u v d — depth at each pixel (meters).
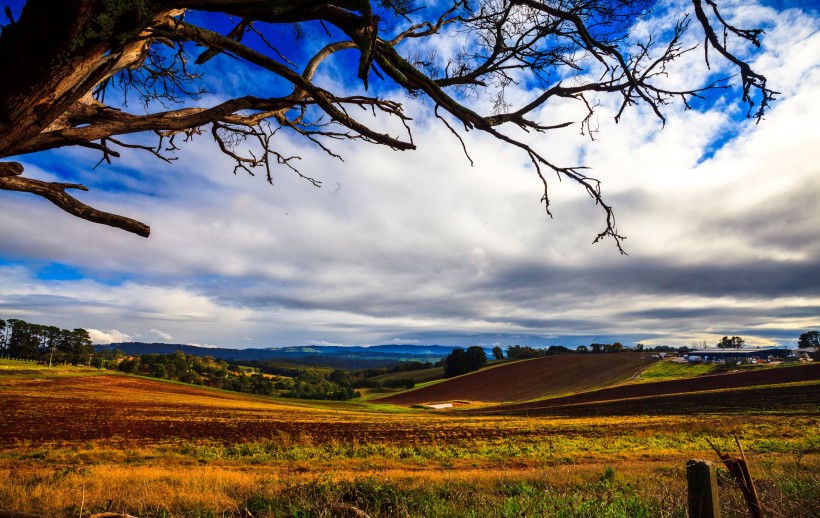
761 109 3.92
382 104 3.67
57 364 136.88
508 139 3.90
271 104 3.38
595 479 12.38
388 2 3.79
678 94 3.99
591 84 4.09
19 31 2.31
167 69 4.93
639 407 62.28
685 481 9.46
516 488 10.04
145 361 142.62
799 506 4.59
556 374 117.12
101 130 2.92
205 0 2.68
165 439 31.78
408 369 179.88
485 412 74.50
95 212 3.12
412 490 8.94
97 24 2.34
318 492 8.05
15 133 2.52
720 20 3.81
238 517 7.71
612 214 3.97
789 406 51.75
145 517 8.24
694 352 137.00
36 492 11.01
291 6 2.76
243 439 32.19
